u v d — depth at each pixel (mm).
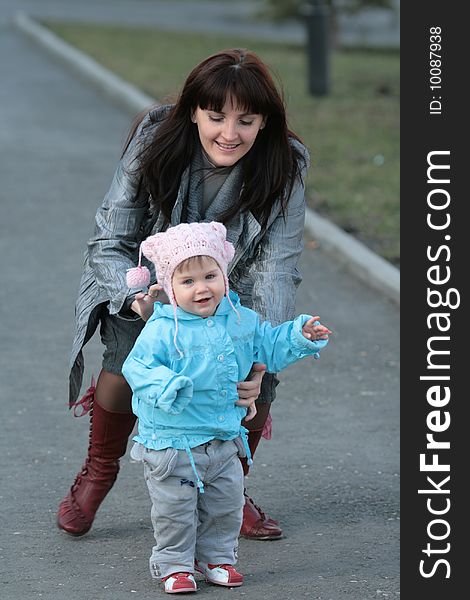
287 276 6121
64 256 12469
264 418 6402
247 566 6258
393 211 14383
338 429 8305
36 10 38969
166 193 5965
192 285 5582
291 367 9570
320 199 14773
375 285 11812
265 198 5961
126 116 20391
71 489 6621
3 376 9180
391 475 7539
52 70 24969
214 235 5605
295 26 39375
